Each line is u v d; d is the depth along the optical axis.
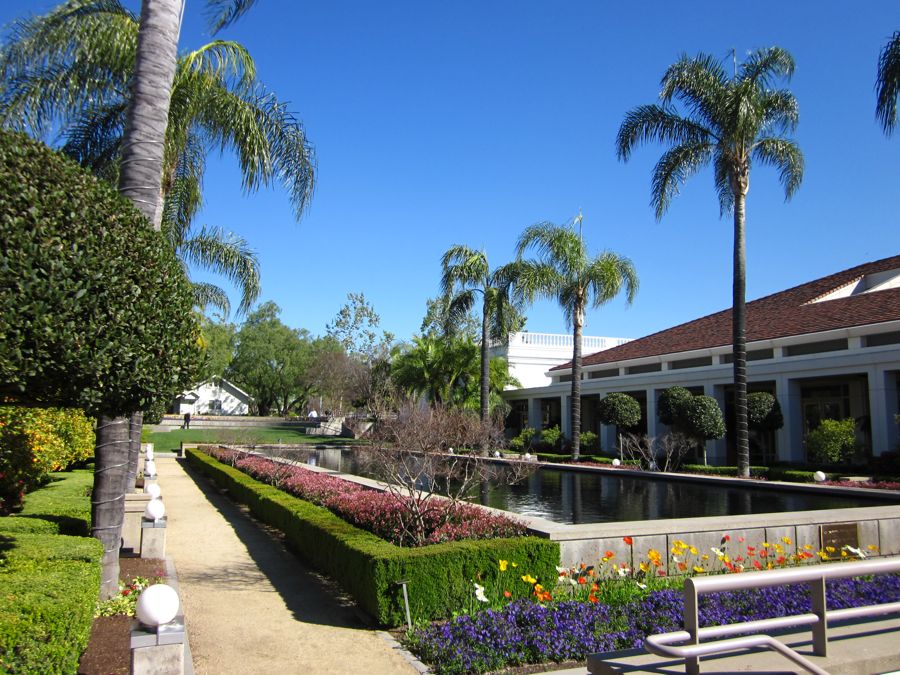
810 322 21.20
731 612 5.05
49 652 3.27
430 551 5.58
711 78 17.61
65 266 3.75
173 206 13.35
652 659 3.48
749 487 15.71
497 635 4.61
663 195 18.64
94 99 10.53
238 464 16.48
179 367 4.51
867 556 7.83
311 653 4.68
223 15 10.05
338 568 6.40
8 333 3.51
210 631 5.13
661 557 6.70
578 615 4.98
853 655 3.44
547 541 6.00
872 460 16.97
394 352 37.88
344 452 30.48
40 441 8.59
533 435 29.98
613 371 28.52
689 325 29.53
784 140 17.67
